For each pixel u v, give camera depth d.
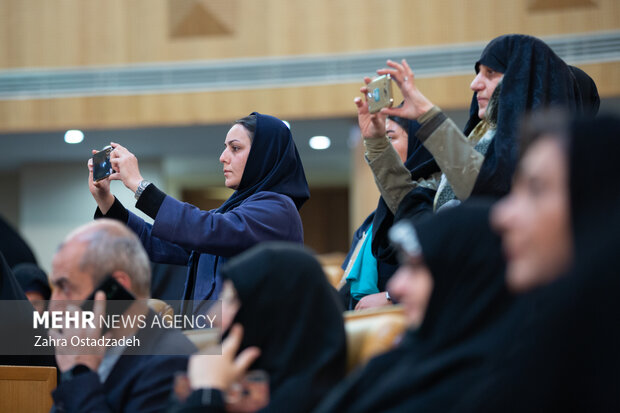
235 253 5.00
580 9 14.95
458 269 2.37
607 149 1.76
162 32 17.14
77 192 23.25
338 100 16.38
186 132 18.84
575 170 1.77
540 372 1.73
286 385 2.97
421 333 2.43
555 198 1.80
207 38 16.97
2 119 17.61
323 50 16.44
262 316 3.07
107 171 5.39
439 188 4.80
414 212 4.99
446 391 2.22
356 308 5.21
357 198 18.72
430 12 15.80
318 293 3.13
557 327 1.71
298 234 5.29
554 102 4.34
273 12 16.69
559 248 1.81
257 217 5.10
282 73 16.67
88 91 17.36
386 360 2.61
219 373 2.88
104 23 17.33
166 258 5.76
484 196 4.12
